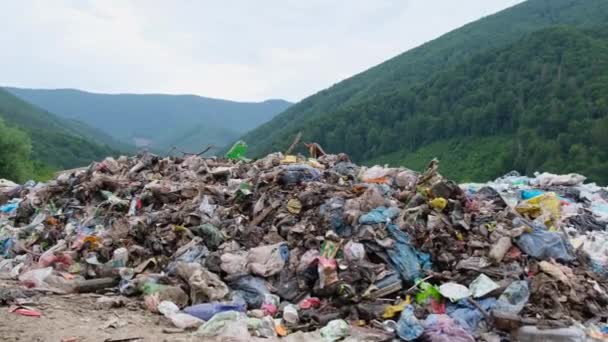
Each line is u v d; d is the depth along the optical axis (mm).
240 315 6918
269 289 7871
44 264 9047
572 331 6500
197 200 10523
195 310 7078
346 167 12508
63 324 6676
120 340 6184
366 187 9906
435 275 7758
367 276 7711
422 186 9828
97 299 7852
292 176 10680
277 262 8188
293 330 6977
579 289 7539
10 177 33531
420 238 8430
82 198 12109
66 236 10414
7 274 9250
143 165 13672
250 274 8078
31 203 12414
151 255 9078
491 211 9375
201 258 8602
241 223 9656
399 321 6750
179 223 9703
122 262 8891
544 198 11562
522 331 6578
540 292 7305
